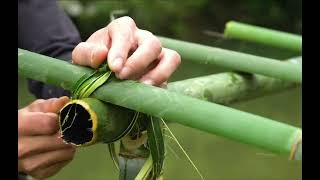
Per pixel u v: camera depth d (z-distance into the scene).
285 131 0.59
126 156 0.77
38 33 1.28
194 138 2.49
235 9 3.88
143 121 0.74
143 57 0.74
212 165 2.25
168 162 2.24
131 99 0.69
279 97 2.95
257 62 1.01
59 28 1.29
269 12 3.80
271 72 1.00
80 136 0.70
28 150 0.82
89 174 2.20
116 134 0.71
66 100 0.81
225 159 2.32
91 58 0.74
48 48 1.26
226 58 1.04
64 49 1.26
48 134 0.82
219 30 3.82
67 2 3.66
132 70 0.73
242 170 2.22
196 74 2.81
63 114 0.69
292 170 2.24
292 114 2.75
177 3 3.71
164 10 3.63
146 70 0.78
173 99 0.67
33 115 0.81
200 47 1.07
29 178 1.17
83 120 0.71
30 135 0.82
